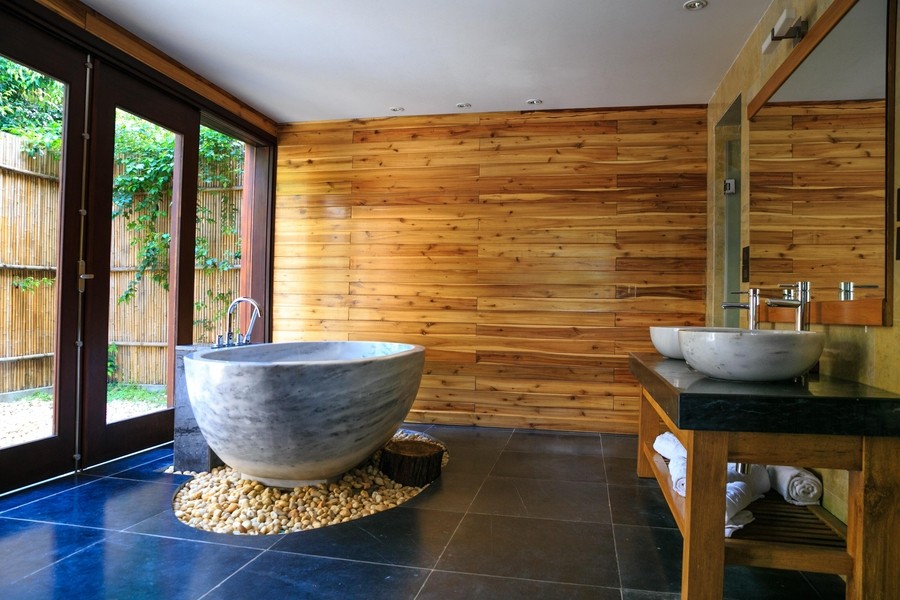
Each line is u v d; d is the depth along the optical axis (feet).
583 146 13.23
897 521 4.95
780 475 6.92
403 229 14.08
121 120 10.48
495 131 13.65
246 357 10.63
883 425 4.87
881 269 5.54
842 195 6.26
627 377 12.95
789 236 7.68
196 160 11.96
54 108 9.12
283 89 12.41
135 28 9.80
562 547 6.99
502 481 9.55
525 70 11.16
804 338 5.37
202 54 10.73
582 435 12.80
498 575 6.26
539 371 13.34
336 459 8.25
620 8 8.76
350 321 14.38
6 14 8.16
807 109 7.18
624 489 9.18
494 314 13.57
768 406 4.98
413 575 6.24
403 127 14.12
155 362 11.35
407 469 9.21
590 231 13.14
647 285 12.88
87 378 9.57
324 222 14.57
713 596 5.22
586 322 13.14
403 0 8.62
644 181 12.94
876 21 5.65
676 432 5.91
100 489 8.75
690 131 12.82
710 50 10.13
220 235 14.64
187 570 6.29
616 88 12.00
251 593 5.82
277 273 14.85
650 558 6.71
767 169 8.57
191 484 9.04
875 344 5.67
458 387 13.74
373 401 8.28
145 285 11.16
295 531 7.43
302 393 7.65
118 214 10.64
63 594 5.74
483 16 9.07
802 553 5.26
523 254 13.44
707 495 5.20
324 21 9.34
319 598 5.74
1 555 6.56
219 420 7.88
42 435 9.04
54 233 9.12
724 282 11.75
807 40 7.11
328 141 14.56
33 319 8.93
